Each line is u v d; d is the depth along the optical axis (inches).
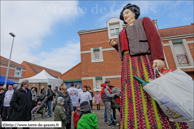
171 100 28.2
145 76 40.1
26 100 131.9
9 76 770.8
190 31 430.3
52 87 371.6
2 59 804.0
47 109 255.9
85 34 478.6
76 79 475.8
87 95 175.6
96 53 459.2
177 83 28.9
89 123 104.5
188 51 382.3
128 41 48.2
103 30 462.0
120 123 42.9
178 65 376.2
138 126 35.9
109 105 166.9
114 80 413.1
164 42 410.6
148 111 36.1
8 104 171.3
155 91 30.9
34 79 341.7
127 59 47.8
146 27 43.8
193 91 27.1
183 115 27.4
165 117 34.7
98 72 431.2
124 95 44.1
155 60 37.4
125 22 59.2
